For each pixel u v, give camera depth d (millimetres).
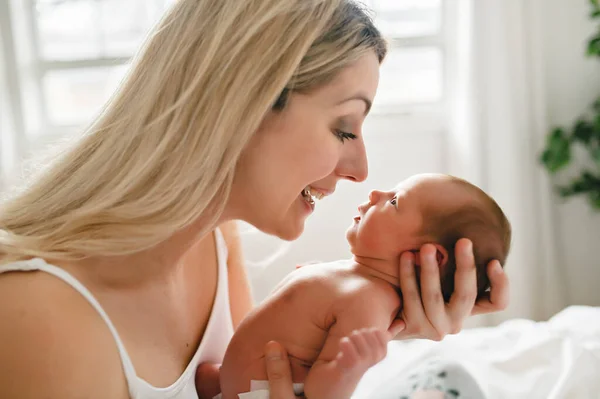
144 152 874
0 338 736
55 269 823
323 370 925
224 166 889
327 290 1066
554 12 2473
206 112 860
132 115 885
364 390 1374
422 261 1043
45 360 740
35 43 2625
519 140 2426
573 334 1505
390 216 1128
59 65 2641
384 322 1036
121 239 862
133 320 906
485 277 1143
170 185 873
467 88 2410
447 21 2594
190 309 1058
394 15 2641
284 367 978
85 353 779
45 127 2670
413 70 2684
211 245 1149
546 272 2492
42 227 910
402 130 2594
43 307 771
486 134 2432
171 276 973
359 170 1021
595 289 2625
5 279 799
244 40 853
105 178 900
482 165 2455
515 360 1410
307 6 880
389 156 2617
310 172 947
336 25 920
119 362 841
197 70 859
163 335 965
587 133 2416
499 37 2350
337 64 912
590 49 2307
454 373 1210
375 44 977
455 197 1137
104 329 831
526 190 2453
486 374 1356
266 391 1005
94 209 874
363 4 1000
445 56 2625
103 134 917
